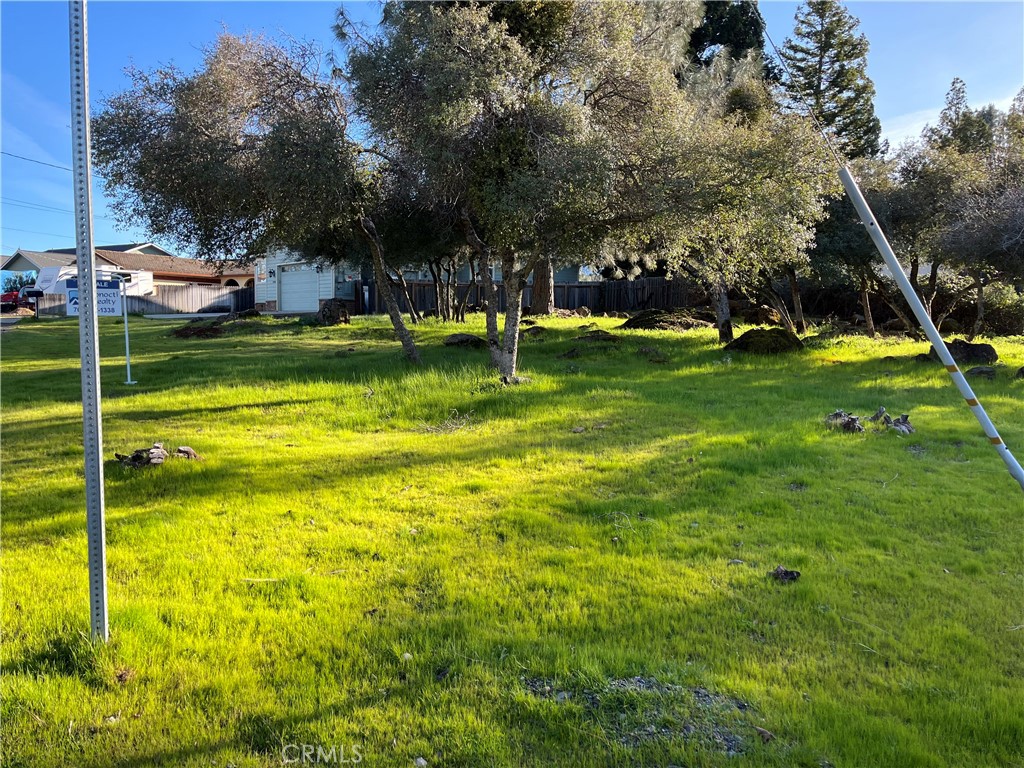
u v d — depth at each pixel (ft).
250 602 11.93
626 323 70.18
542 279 85.30
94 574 10.09
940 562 13.94
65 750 8.15
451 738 8.36
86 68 9.72
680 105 34.50
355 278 101.04
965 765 8.05
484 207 32.50
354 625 11.10
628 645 10.52
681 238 34.88
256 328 71.61
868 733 8.46
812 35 91.91
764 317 75.20
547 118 30.78
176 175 31.94
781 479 19.57
